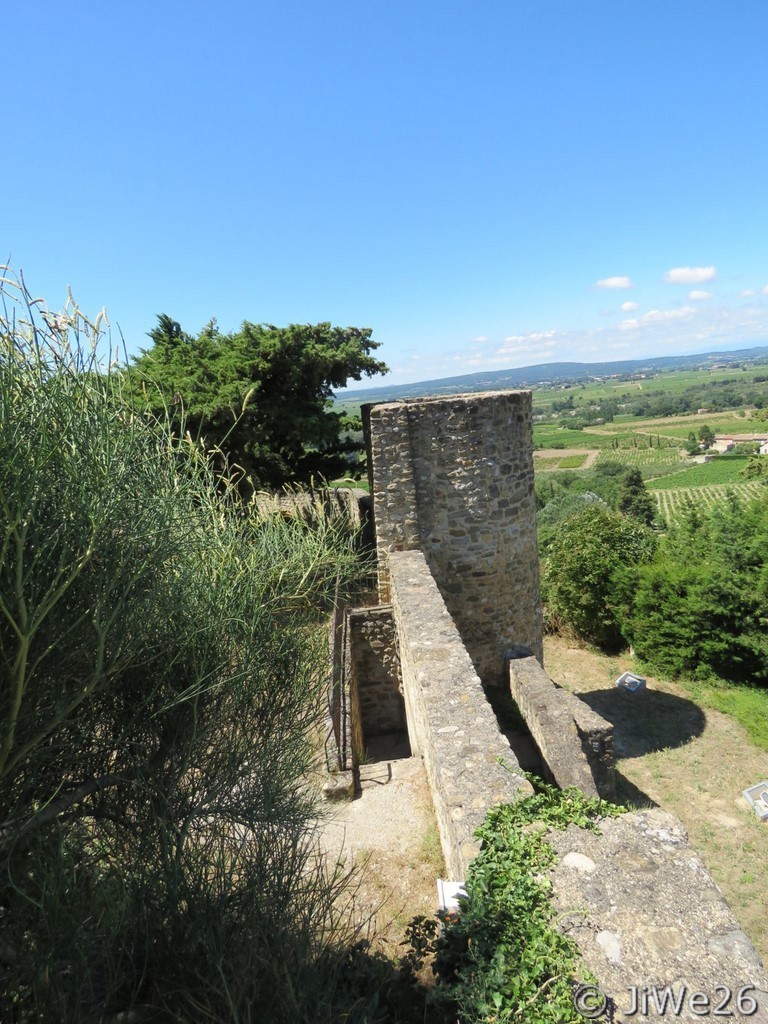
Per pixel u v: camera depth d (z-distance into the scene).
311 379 11.33
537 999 1.65
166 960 1.99
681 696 9.40
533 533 7.48
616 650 11.34
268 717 3.10
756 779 7.04
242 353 10.54
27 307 1.92
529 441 7.34
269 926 2.14
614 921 1.86
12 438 1.71
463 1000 1.72
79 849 2.14
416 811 4.43
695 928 1.82
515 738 6.05
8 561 1.73
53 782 2.17
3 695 1.81
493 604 7.11
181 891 2.14
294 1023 1.78
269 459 10.80
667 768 7.37
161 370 10.01
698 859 2.07
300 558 4.00
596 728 5.28
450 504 6.88
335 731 5.15
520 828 2.30
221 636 2.82
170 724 2.59
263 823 2.72
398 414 6.66
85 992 1.84
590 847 2.15
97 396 2.16
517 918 1.90
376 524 6.93
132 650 2.21
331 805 4.53
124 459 2.19
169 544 2.43
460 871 2.56
